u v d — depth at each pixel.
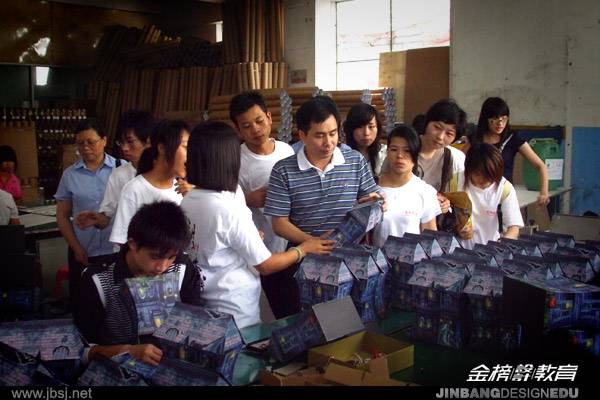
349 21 7.49
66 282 4.55
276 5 7.55
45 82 9.02
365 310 2.15
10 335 1.50
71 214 3.71
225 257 2.10
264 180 3.09
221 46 7.85
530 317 1.76
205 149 2.04
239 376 1.72
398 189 2.72
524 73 5.83
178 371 1.44
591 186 5.56
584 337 1.71
